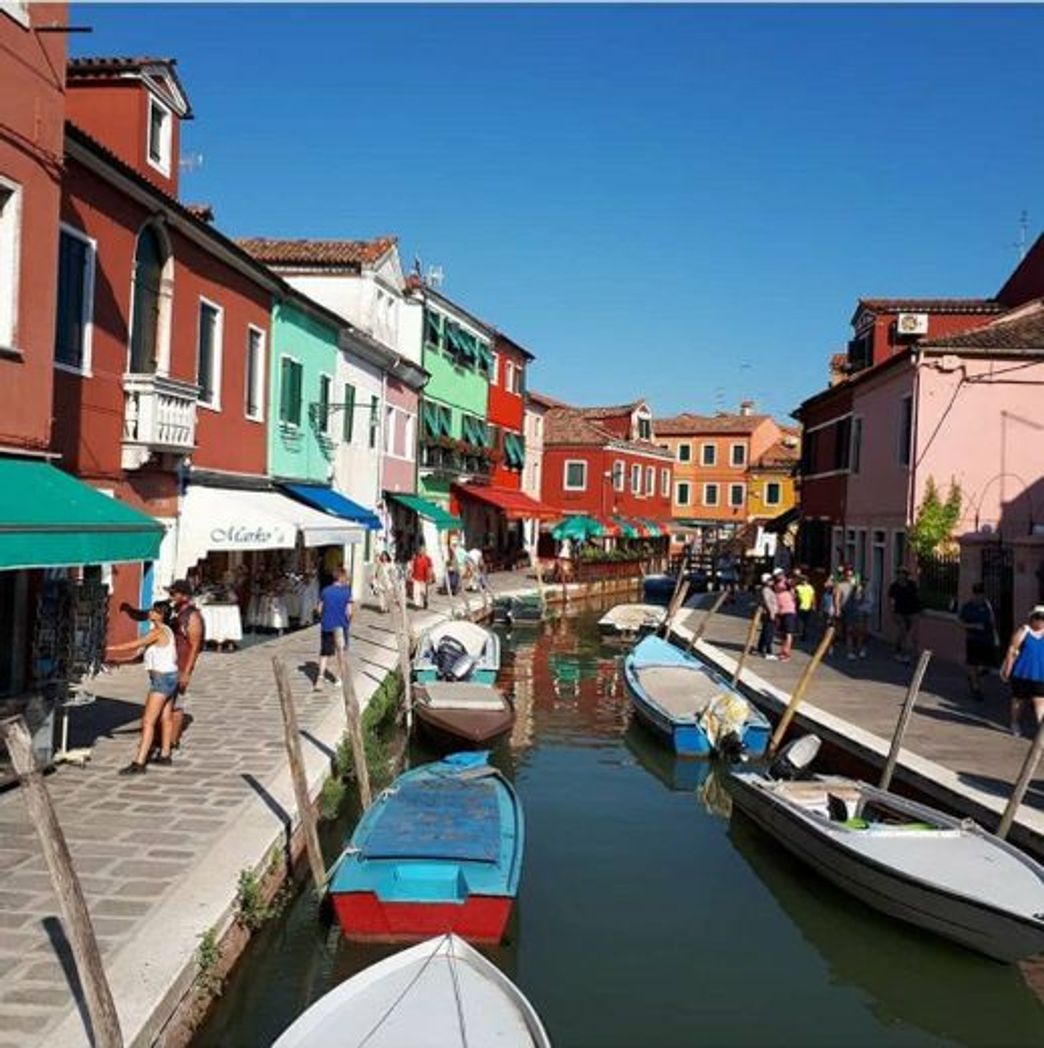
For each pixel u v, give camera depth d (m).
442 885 7.87
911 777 11.42
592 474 53.81
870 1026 7.49
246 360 20.06
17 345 10.30
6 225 10.21
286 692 8.38
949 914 8.16
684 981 8.04
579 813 12.50
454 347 37.72
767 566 44.66
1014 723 13.41
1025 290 26.62
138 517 9.99
